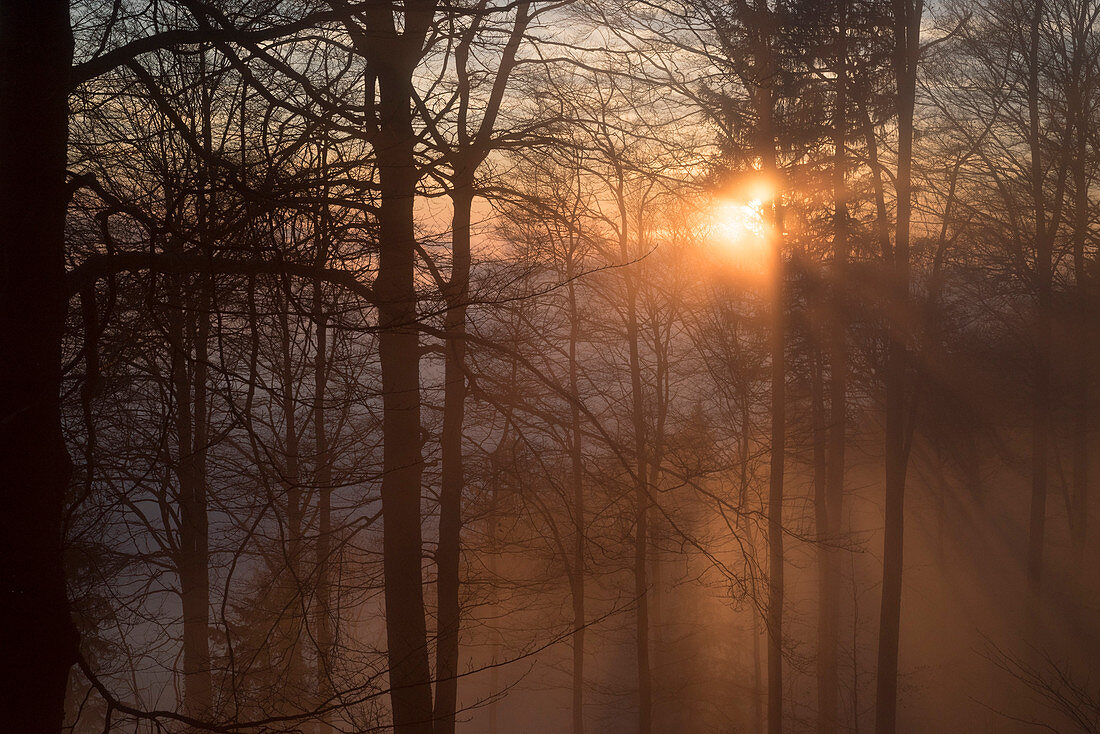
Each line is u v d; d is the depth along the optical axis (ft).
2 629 12.56
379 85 21.77
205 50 15.39
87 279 14.87
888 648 47.19
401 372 23.47
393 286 20.67
